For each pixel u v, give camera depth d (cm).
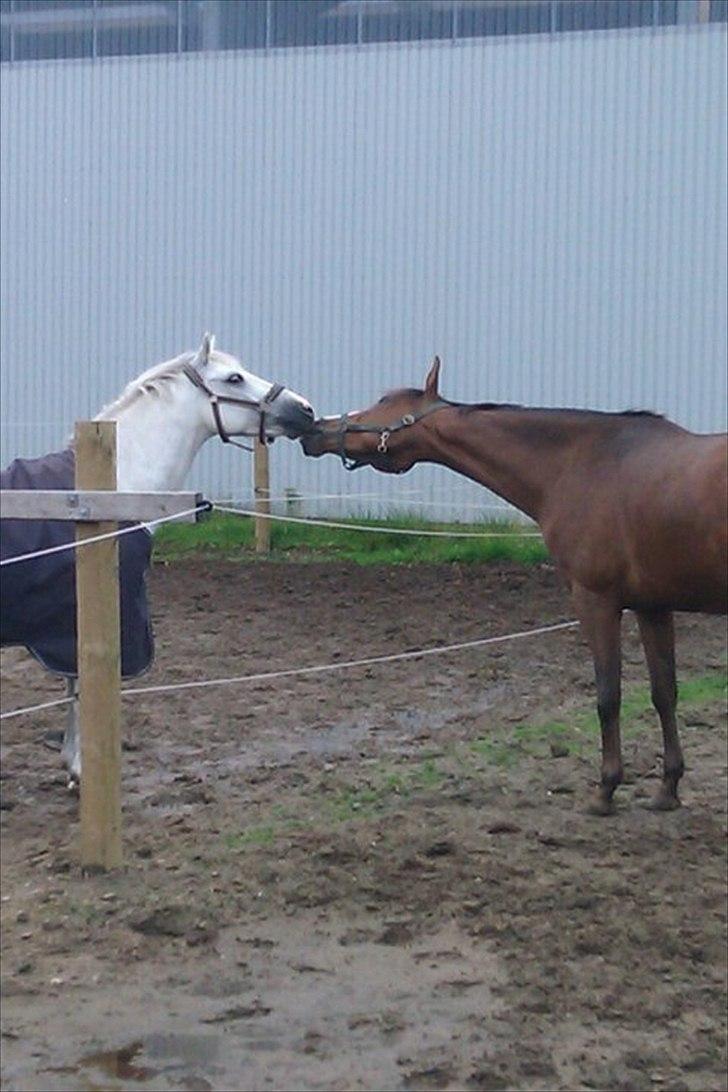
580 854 615
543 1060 434
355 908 555
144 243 1956
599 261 1803
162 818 670
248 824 657
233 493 1872
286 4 1923
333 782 718
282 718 856
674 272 1778
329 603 1231
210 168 1927
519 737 802
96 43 1989
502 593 1280
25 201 1995
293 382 1914
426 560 1492
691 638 1099
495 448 677
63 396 1995
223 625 1137
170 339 1953
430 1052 442
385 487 1802
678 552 611
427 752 776
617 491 633
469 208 1842
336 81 1877
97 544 583
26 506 578
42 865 606
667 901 559
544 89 1808
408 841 624
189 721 851
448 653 1034
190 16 1952
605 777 663
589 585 648
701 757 764
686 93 1761
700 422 1777
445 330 1859
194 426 735
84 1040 453
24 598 637
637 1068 430
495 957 511
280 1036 455
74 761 704
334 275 1894
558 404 1828
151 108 1941
